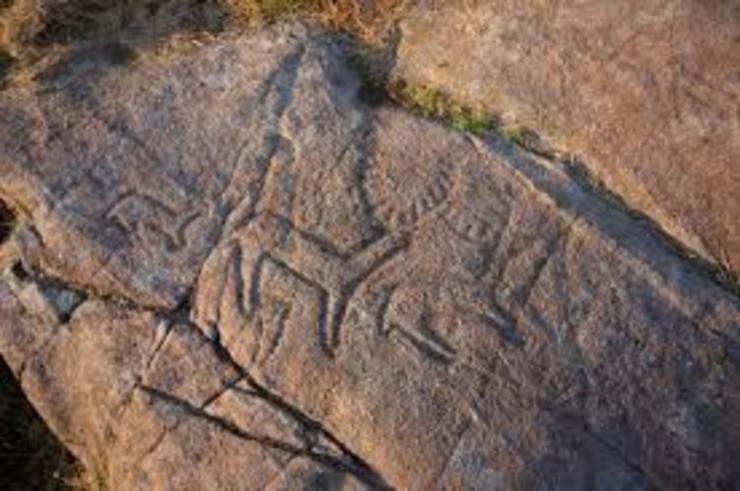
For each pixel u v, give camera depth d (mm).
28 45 4645
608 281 4020
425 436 3805
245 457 3900
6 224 4461
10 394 4574
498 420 3803
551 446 3760
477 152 4289
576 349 3904
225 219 4242
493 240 4109
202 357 4047
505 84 4426
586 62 4430
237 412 3959
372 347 3957
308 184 4273
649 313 3969
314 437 3881
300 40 4586
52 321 4207
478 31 4559
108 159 4398
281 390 3959
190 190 4309
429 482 3760
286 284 4094
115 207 4316
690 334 3941
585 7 4551
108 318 4156
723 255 4082
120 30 4707
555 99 4371
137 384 4066
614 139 4277
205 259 4188
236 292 4109
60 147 4434
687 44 4441
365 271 4086
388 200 4215
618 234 4102
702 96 4332
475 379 3871
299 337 4004
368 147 4332
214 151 4379
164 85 4535
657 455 3773
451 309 3990
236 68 4547
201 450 3943
